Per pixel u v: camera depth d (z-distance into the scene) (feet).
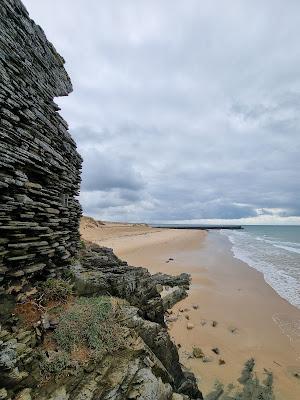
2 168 22.59
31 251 26.11
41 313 23.98
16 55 25.76
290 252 156.25
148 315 32.58
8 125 23.43
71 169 37.45
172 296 59.31
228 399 29.96
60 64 35.29
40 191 28.04
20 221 24.50
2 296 22.44
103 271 35.29
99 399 17.90
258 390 31.65
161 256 116.47
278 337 45.78
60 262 31.94
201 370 34.86
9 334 20.29
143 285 33.86
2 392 16.83
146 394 19.19
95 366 20.33
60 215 33.14
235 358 38.47
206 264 103.86
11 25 25.49
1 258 22.20
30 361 19.25
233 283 78.28
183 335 44.42
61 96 36.09
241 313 55.72
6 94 23.71
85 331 22.79
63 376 19.12
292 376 34.86
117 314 26.43
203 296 64.80
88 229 207.51
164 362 26.55
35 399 17.26
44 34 31.68
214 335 45.11
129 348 22.70
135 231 287.69
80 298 28.14
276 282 81.71
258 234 379.96
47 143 30.66
